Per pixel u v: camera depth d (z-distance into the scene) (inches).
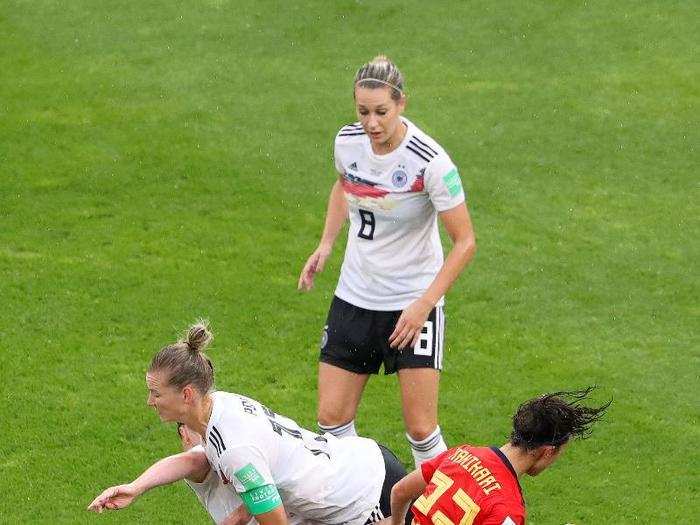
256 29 2071.9
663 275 1440.7
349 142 870.4
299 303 1348.4
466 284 1405.0
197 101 1839.3
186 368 683.4
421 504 682.8
